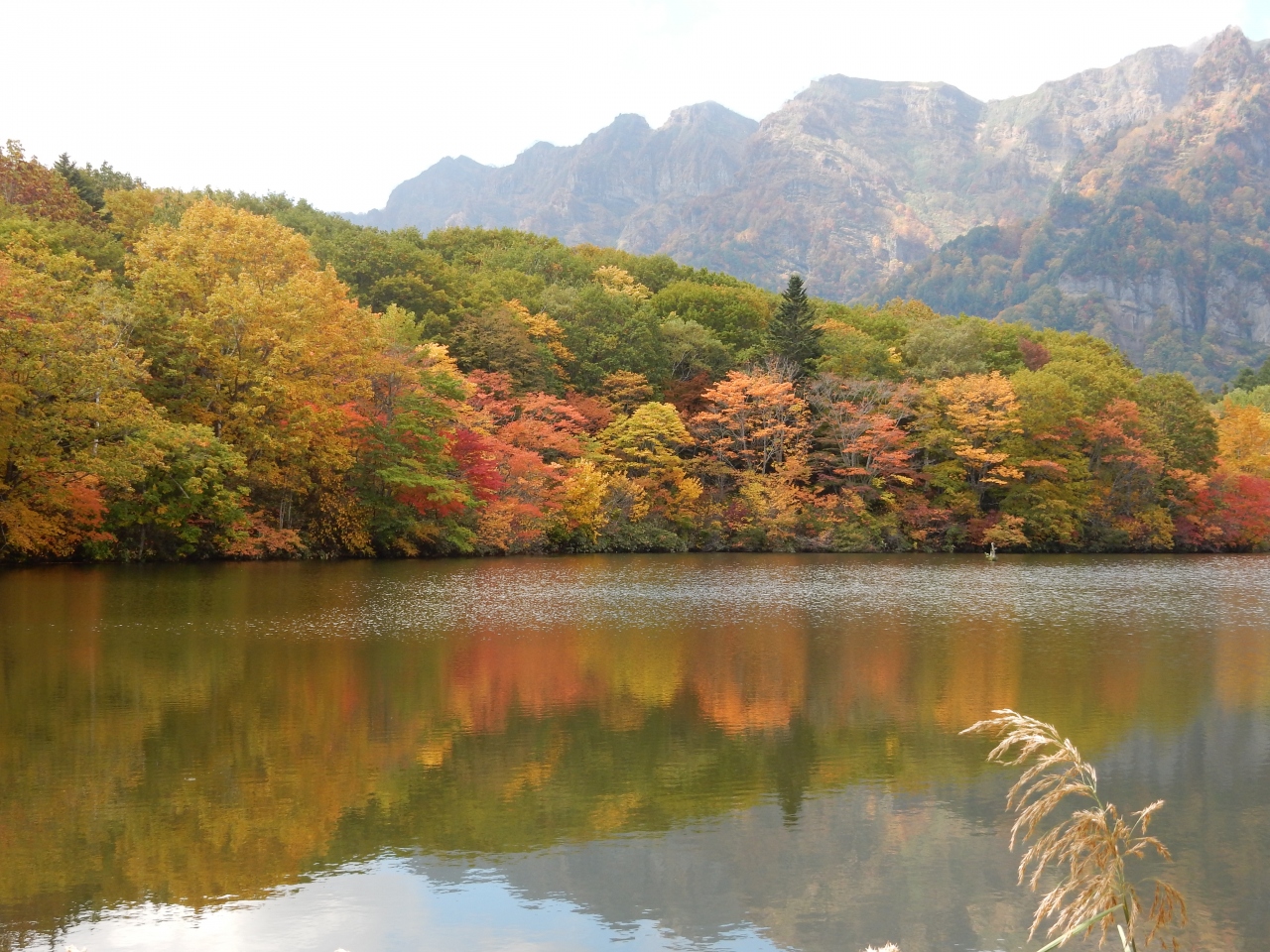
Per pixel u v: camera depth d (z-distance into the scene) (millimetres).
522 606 36906
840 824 14367
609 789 15727
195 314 49812
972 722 20172
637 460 73125
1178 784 16391
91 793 15156
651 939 10852
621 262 124250
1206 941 11086
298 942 10633
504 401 68250
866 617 35719
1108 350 124000
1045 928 11242
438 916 11281
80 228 62188
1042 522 75625
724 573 52750
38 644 26422
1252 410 97312
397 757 17281
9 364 39500
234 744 17797
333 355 54625
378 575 46219
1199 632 32875
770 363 78188
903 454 74250
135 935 10719
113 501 45969
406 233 110875
